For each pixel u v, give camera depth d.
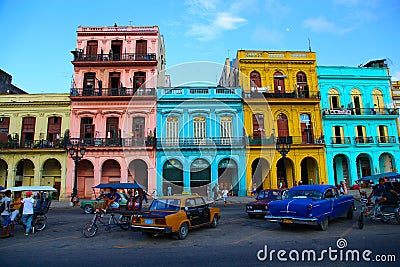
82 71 29.48
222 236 9.47
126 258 7.01
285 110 29.19
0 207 10.14
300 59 30.39
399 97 31.80
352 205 12.64
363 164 30.08
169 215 8.89
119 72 29.69
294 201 10.14
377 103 30.86
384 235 8.94
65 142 27.48
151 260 6.80
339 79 30.73
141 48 30.28
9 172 27.33
